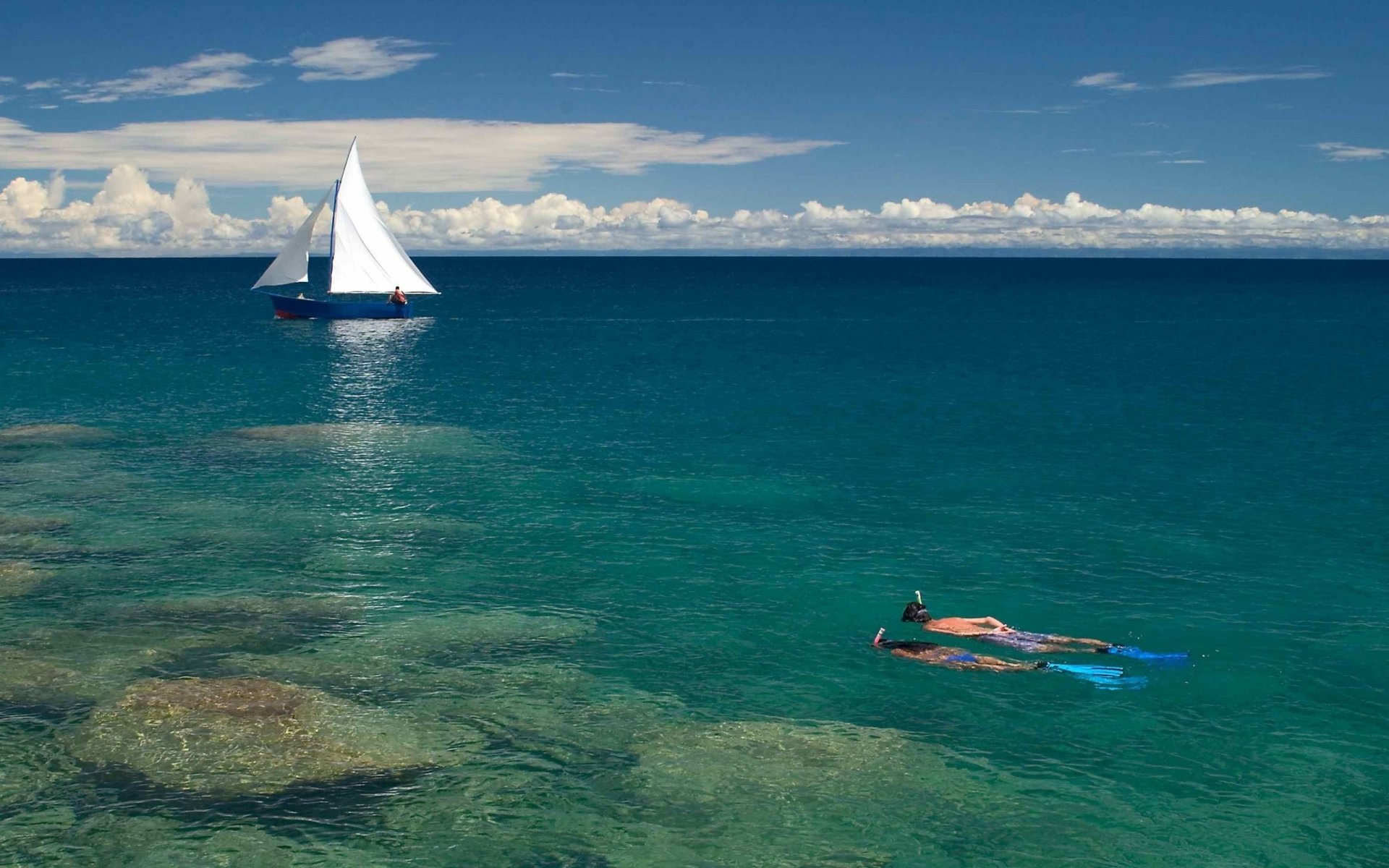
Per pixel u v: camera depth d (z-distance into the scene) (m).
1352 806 14.38
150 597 22.41
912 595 22.91
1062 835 13.65
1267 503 30.59
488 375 61.25
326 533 27.53
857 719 16.92
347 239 97.31
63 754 15.33
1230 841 13.55
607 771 15.20
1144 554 25.72
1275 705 17.44
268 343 80.00
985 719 16.92
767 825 13.86
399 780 14.85
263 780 14.71
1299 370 63.66
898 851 13.30
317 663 18.98
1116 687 18.08
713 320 111.25
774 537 27.27
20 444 38.94
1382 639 20.22
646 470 35.16
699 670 18.91
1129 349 78.00
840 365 67.31
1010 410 48.25
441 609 21.92
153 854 13.05
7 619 20.95
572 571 24.50
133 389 54.16
